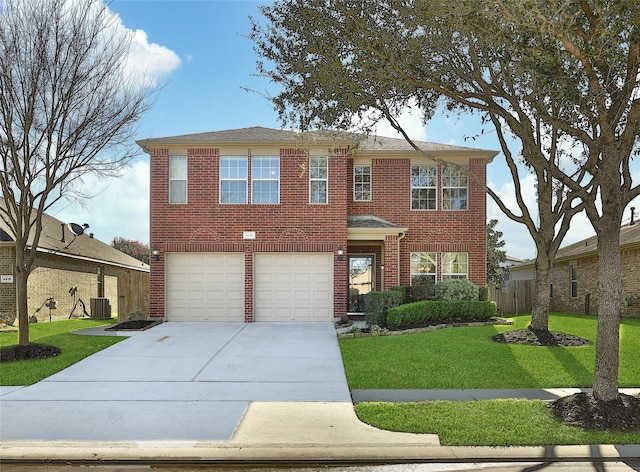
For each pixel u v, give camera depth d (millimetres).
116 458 5594
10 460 5562
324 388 8273
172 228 16344
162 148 16391
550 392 7895
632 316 18141
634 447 5652
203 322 16156
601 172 6754
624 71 7012
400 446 5699
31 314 19281
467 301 15867
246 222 16375
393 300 14375
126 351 11391
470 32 8305
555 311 25375
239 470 5375
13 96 10727
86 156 11797
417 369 9383
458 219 17734
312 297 16359
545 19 6121
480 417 6527
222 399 7664
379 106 9781
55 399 7699
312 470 5352
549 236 12617
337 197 16406
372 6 8289
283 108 9477
